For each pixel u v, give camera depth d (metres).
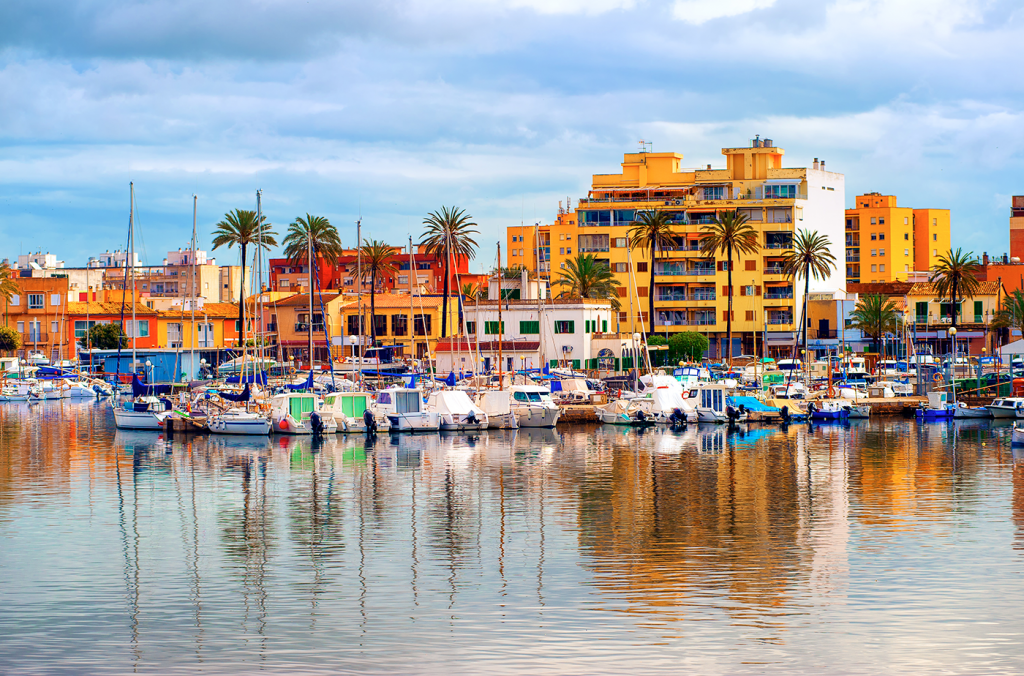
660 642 29.03
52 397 127.19
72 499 50.91
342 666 27.58
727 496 51.41
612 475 58.56
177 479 57.06
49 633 30.23
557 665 27.45
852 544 40.09
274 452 69.12
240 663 27.88
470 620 31.11
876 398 103.50
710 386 91.81
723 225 145.00
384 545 40.53
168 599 33.44
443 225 140.62
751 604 32.38
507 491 52.94
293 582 35.31
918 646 28.61
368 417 79.69
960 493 52.03
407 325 153.25
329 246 142.88
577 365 136.75
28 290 157.75
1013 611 31.47
